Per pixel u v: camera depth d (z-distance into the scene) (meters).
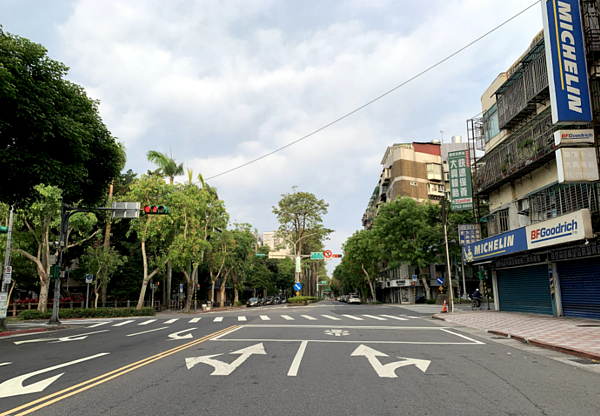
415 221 43.81
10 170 12.50
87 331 17.17
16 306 32.62
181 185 37.03
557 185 18.44
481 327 15.55
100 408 5.35
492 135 25.34
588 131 15.17
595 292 16.33
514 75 21.84
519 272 21.83
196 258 36.19
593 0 16.20
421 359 8.86
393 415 5.02
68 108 14.06
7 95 11.48
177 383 6.71
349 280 80.50
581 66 15.25
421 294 59.69
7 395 6.11
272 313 26.80
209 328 16.53
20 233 29.80
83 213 29.73
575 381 6.81
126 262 41.88
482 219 26.88
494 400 5.67
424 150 62.19
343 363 8.41
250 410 5.23
